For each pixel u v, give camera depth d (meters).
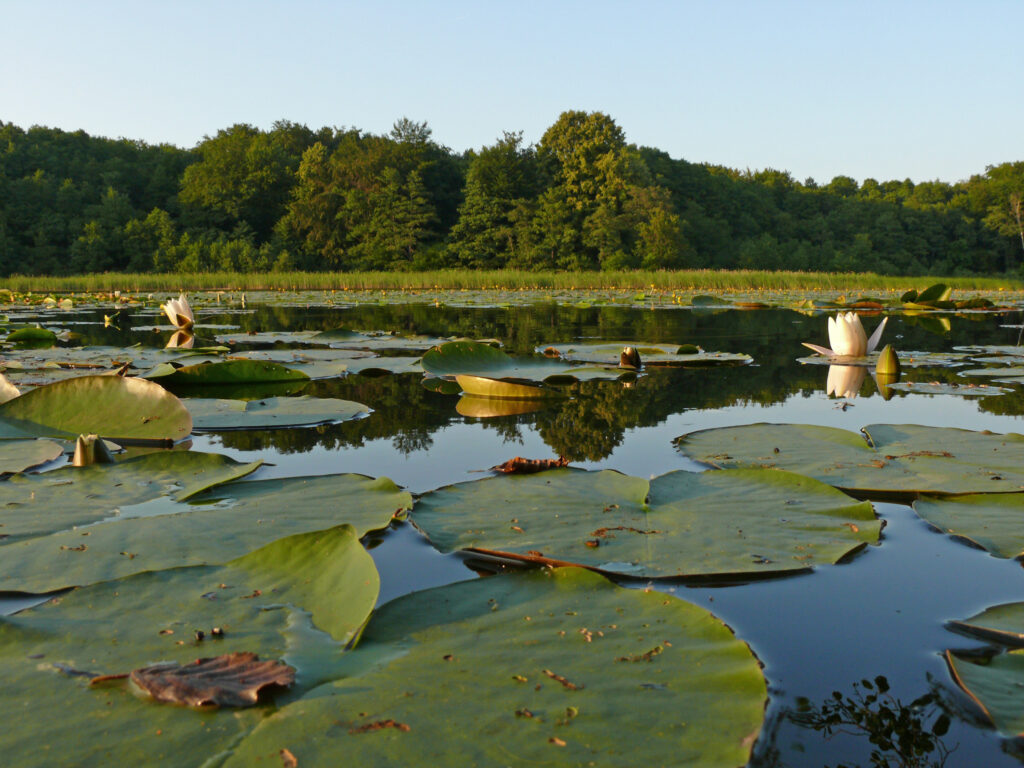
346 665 1.05
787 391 3.78
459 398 3.62
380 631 1.16
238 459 2.40
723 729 0.91
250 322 9.51
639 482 1.97
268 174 47.66
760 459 2.27
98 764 0.84
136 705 0.95
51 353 5.05
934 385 3.91
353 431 2.84
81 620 1.18
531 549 1.53
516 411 3.26
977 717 0.98
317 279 28.38
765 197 61.03
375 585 1.25
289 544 1.42
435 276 29.67
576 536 1.60
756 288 24.19
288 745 0.87
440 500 1.87
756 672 1.03
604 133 44.84
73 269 41.47
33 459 2.24
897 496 1.92
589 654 1.08
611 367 4.61
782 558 1.50
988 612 1.26
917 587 1.38
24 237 43.31
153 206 50.72
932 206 63.47
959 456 2.22
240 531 1.62
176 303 6.86
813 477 2.07
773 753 0.89
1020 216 57.75
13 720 0.92
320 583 1.30
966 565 1.48
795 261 53.28
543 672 1.03
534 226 42.72
